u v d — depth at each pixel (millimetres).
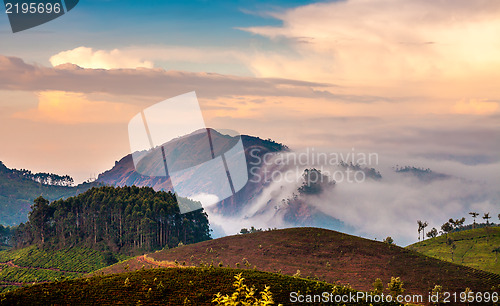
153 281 81750
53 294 72125
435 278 130000
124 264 160625
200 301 75188
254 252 158500
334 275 135125
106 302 71562
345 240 164125
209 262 151500
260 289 83125
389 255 150000
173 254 163875
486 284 125062
